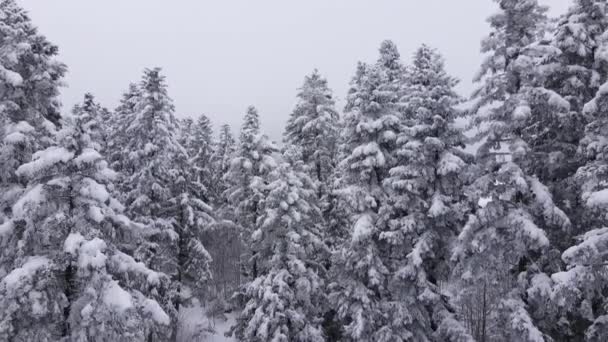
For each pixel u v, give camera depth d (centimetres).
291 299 1795
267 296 1759
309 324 1861
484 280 1448
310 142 2569
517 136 1391
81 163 1097
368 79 1794
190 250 2222
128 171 2325
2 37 1426
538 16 1378
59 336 1109
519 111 1294
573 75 1458
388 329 1593
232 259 3622
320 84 2650
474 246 1389
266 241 1964
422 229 1683
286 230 1888
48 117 1575
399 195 1708
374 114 1822
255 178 2250
